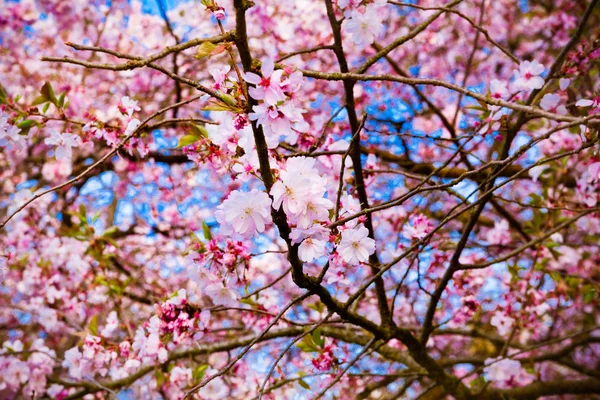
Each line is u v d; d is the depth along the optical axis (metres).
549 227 3.95
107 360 3.32
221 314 5.04
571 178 4.34
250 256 2.43
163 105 5.46
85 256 4.71
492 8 6.04
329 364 2.90
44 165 5.40
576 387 4.23
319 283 2.25
